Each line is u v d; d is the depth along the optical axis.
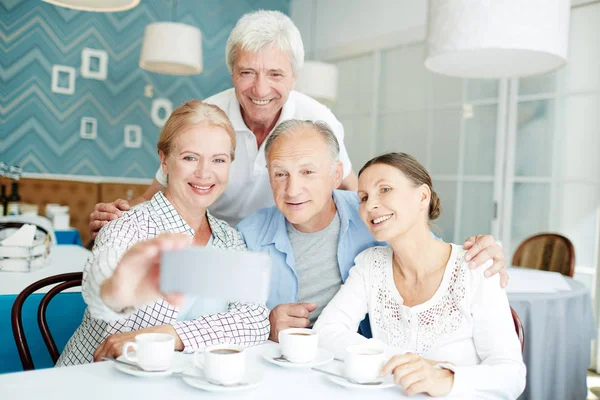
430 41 1.94
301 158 1.31
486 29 1.77
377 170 1.20
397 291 1.25
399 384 0.91
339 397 0.87
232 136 1.31
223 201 1.88
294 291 1.45
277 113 1.78
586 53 3.64
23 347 1.29
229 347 0.95
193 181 1.27
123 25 5.48
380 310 1.26
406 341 1.21
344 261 1.44
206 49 5.89
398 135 4.92
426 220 1.22
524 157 3.96
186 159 1.26
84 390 0.85
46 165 5.27
